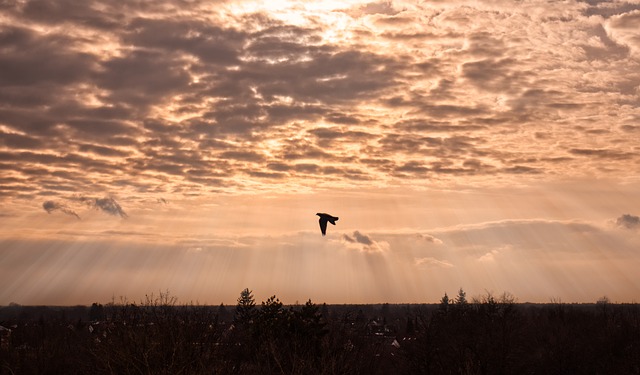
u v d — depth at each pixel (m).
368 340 81.62
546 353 96.31
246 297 108.69
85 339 70.00
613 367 91.94
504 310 99.50
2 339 74.56
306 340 64.12
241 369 53.91
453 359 79.56
